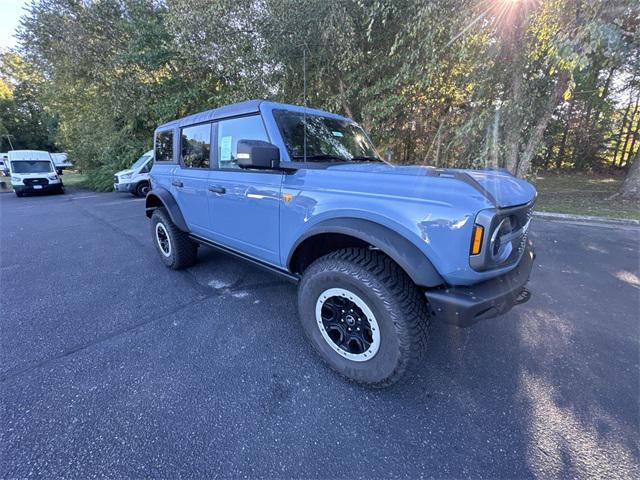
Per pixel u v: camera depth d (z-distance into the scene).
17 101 36.91
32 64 12.98
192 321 2.67
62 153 29.34
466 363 2.12
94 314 2.80
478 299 1.50
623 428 1.59
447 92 7.98
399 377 1.73
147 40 11.22
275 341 2.38
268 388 1.89
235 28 8.02
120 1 11.48
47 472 1.38
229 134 2.64
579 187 11.75
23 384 1.91
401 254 1.56
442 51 6.45
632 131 17.86
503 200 1.55
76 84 12.99
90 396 1.82
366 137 3.14
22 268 4.04
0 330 2.54
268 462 1.44
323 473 1.39
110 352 2.25
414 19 6.11
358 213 1.73
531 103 7.14
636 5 5.03
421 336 1.68
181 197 3.35
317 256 2.26
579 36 5.02
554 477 1.36
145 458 1.45
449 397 1.82
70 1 11.36
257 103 2.36
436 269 1.55
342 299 1.91
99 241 5.46
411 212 1.57
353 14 6.78
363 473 1.39
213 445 1.52
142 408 1.73
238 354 2.23
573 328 2.53
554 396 1.81
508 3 5.73
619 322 2.61
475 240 1.44
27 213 8.75
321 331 2.04
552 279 3.49
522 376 1.99
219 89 11.38
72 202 10.95
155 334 2.48
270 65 8.03
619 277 3.54
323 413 1.71
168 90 12.13
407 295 1.68
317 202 1.93
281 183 2.16
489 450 1.49
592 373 2.00
